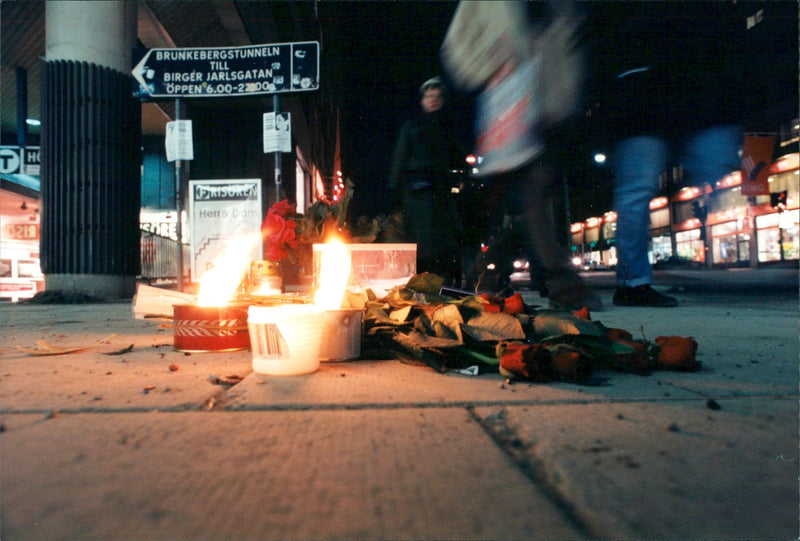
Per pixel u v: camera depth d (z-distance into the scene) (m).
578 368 1.73
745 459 1.03
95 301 8.26
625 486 0.90
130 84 9.09
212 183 7.85
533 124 3.52
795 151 25.20
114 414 1.36
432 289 2.56
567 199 5.30
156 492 0.88
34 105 15.07
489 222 4.70
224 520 0.78
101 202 8.63
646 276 5.45
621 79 4.26
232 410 1.40
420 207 4.30
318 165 22.14
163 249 13.34
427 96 4.29
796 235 25.89
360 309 2.29
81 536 0.74
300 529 0.76
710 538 0.74
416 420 1.31
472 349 2.07
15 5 10.12
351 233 3.30
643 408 1.42
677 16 4.01
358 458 1.04
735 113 4.67
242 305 2.49
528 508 0.83
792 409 1.42
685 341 1.99
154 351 2.53
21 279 12.57
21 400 1.49
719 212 32.94
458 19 3.52
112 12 8.80
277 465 1.00
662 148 4.85
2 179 16.72
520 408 1.42
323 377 1.85
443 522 0.78
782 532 0.75
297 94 7.85
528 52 3.43
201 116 11.77
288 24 14.03
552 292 3.62
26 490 0.89
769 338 2.97
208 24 10.90
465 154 4.42
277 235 3.18
